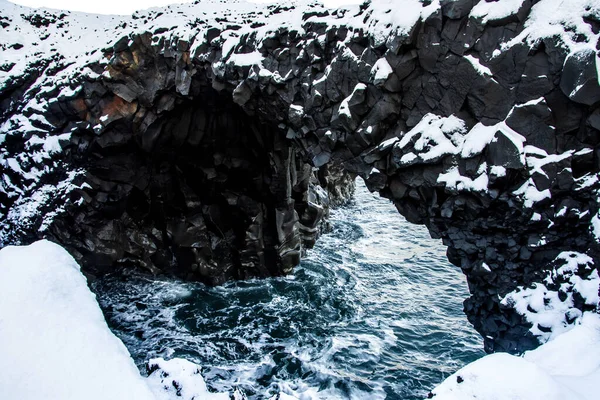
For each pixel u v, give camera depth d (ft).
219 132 72.54
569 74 30.99
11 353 25.79
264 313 72.95
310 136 49.62
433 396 24.00
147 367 28.78
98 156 70.54
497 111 35.50
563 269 33.68
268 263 84.84
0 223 74.64
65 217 71.61
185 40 57.93
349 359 60.90
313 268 89.40
